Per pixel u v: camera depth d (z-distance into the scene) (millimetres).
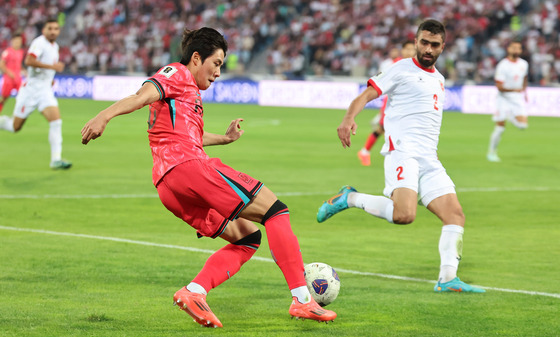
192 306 16266
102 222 30219
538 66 116625
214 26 144000
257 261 23969
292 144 65688
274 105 121188
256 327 16688
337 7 138125
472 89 110125
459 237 20672
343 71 128750
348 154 58781
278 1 141875
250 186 16203
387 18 133250
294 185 41438
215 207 16141
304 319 17375
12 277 21109
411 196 20844
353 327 16812
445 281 20516
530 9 128625
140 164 49781
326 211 22906
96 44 148375
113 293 19641
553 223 31719
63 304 18422
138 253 24688
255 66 137875
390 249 26281
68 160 51312
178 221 30844
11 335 15711
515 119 54125
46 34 43938
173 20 147625
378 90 21188
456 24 127375
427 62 21359
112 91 125938
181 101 16172
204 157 16312
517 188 41812
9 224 29312
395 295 19984
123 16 150500
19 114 44562
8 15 155250
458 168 50562
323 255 25125
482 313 18234
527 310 18562
